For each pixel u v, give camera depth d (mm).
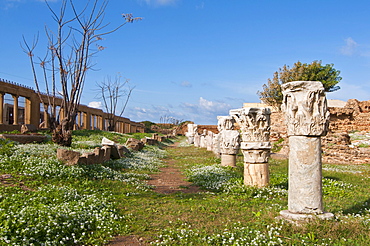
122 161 17422
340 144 24953
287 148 25547
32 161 11578
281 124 32156
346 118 36312
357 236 5914
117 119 58906
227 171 15352
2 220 5500
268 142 11328
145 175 14422
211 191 11328
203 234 6172
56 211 6531
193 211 7977
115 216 7141
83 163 13078
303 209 6883
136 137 40844
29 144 16234
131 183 12016
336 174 15102
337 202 9016
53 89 18688
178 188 12031
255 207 8445
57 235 5523
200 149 33875
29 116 30297
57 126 18703
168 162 22750
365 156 21812
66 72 18516
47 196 8000
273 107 55000
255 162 11320
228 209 8242
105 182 11445
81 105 42188
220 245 5598
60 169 11344
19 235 5129
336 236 5863
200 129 75625
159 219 7277
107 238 5988
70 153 12648
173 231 6266
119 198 9359
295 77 50062
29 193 8203
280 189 10625
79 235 5918
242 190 10539
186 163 21438
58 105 34719
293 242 5637
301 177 6957
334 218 6867
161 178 14711
